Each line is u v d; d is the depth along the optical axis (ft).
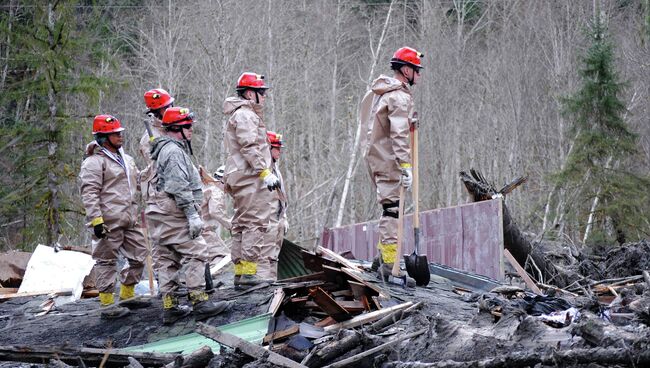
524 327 21.40
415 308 26.40
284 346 25.44
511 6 155.12
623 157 88.79
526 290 33.73
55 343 30.25
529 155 129.39
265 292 31.40
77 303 37.63
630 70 119.14
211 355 24.95
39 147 80.28
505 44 141.08
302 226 114.01
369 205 128.06
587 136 87.86
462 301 29.55
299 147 133.08
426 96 136.98
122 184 33.35
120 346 29.37
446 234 40.45
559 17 142.61
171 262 30.55
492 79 136.15
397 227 30.99
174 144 30.42
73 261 42.37
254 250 32.60
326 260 30.22
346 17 139.44
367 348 23.89
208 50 116.88
